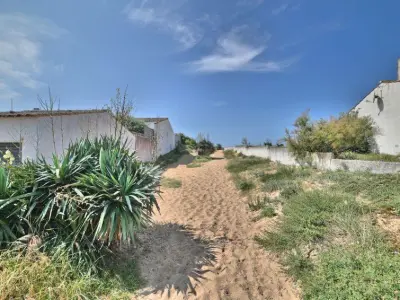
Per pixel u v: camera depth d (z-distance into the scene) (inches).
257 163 661.9
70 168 165.6
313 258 169.2
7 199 145.2
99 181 158.9
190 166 813.9
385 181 264.2
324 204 218.7
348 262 139.6
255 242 215.6
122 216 157.6
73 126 418.0
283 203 279.3
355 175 310.5
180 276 165.0
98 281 142.5
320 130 474.9
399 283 114.4
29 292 122.0
